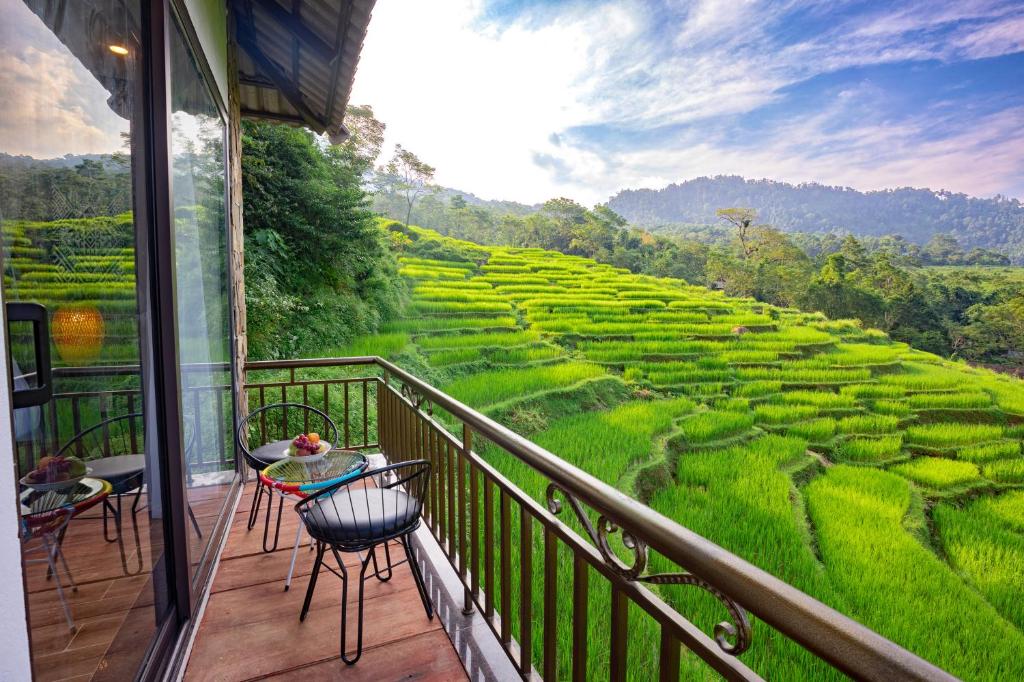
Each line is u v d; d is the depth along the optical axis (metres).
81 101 1.03
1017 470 13.68
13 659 0.60
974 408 19.67
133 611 1.24
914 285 35.50
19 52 0.81
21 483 0.77
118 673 1.14
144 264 1.38
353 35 2.92
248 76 4.30
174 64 1.74
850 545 8.45
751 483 10.84
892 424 16.81
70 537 0.94
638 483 10.57
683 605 5.66
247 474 3.30
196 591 1.81
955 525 10.54
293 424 7.38
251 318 11.31
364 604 1.89
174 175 1.69
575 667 1.04
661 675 0.75
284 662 1.58
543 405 15.08
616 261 42.56
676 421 15.18
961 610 6.85
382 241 20.84
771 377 21.69
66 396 0.94
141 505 1.32
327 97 4.03
